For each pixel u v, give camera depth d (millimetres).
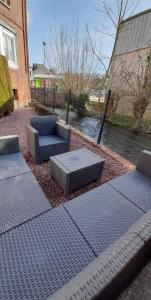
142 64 6336
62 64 9844
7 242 1101
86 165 1985
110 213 1372
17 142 2246
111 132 5473
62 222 1270
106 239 1140
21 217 1293
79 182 1999
